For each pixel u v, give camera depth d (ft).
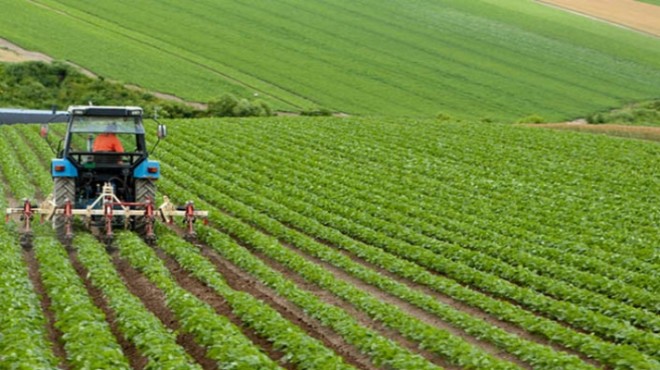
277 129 175.83
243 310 58.70
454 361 52.39
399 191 116.57
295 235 87.15
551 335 58.49
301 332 53.83
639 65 340.80
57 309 57.67
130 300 58.39
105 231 81.25
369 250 81.92
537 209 107.04
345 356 53.21
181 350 48.78
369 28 350.02
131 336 52.39
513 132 178.81
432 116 265.13
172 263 75.87
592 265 79.30
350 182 120.47
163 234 81.82
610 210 107.04
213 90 268.62
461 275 75.61
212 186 117.50
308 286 71.00
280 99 267.39
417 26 359.05
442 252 84.02
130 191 84.38
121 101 247.91
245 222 97.25
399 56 323.78
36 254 74.13
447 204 109.19
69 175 82.17
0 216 90.99
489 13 388.57
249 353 47.42
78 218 84.79
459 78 307.37
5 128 168.86
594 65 335.26
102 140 83.05
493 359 51.11
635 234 94.99
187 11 344.08
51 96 247.29
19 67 255.91
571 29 377.30
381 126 183.52
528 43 353.10
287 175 125.18
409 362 48.85
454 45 342.03
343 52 321.11
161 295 64.03
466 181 125.08
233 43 316.81
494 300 66.23
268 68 296.71
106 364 45.57
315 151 149.28
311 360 48.60
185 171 126.21
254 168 131.13
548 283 72.18
